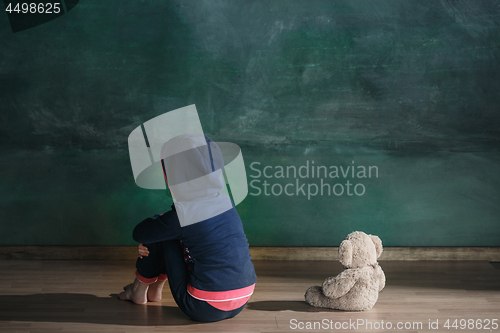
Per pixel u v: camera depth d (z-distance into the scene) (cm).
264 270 298
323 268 303
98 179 315
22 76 307
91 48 305
